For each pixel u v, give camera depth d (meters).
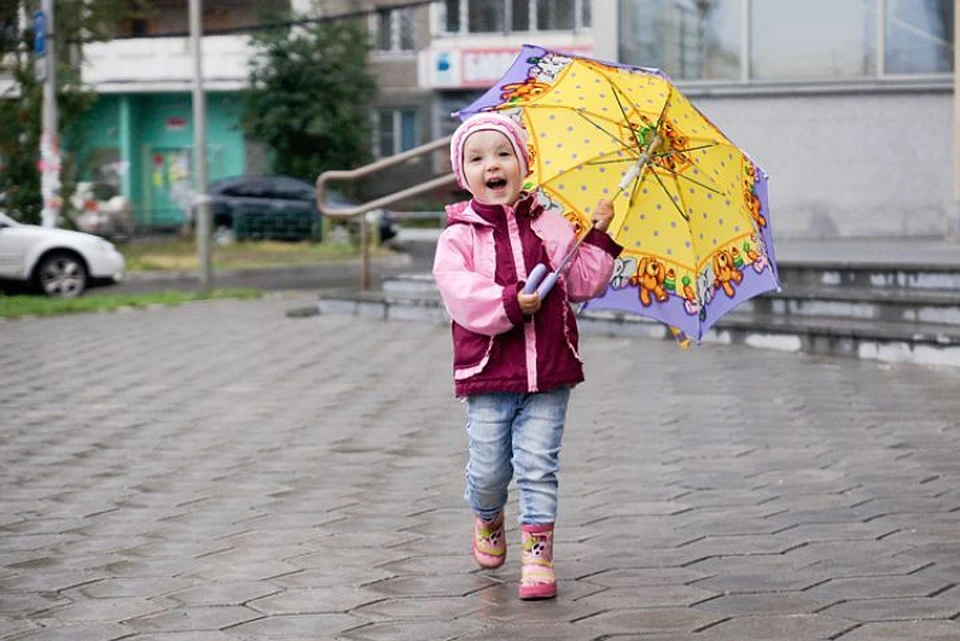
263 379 18.12
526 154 8.52
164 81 71.12
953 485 11.34
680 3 32.41
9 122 39.88
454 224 8.56
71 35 40.56
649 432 13.86
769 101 32.47
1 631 8.02
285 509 11.02
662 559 9.32
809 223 32.53
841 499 10.92
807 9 32.19
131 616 8.27
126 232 53.78
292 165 69.75
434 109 72.38
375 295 25.47
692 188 8.74
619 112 8.71
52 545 10.01
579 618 8.08
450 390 16.97
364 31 70.12
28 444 13.98
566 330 8.51
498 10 70.88
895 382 16.30
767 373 17.23
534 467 8.46
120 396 16.95
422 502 11.17
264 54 69.19
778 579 8.78
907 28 32.00
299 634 7.89
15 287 35.44
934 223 32.22
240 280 41.88
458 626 7.97
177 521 10.68
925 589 8.50
